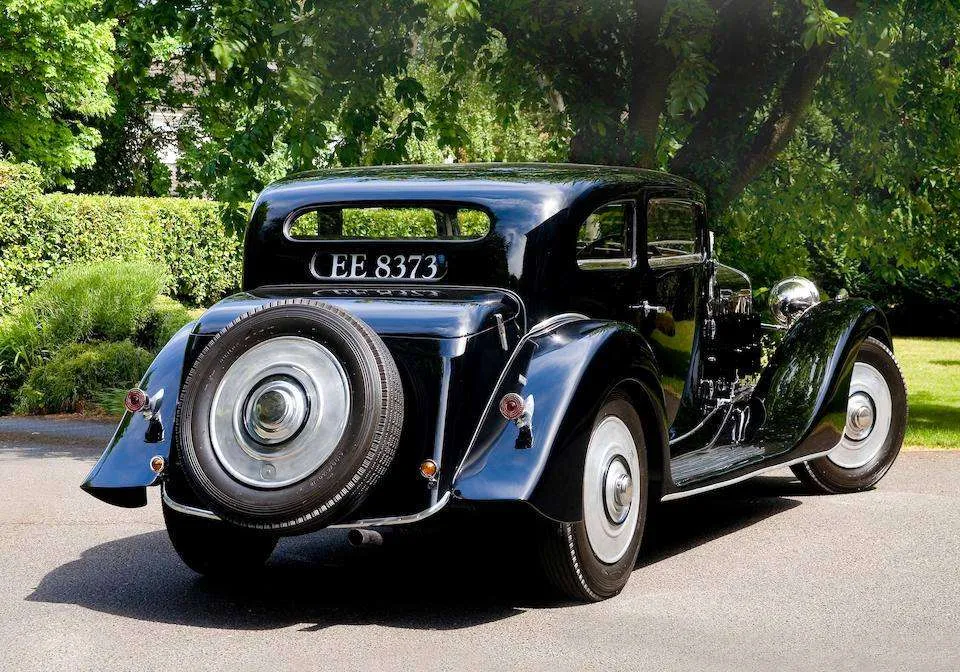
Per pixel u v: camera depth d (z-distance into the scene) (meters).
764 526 6.05
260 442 4.16
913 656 3.94
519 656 3.98
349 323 4.28
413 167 5.55
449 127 10.43
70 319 12.05
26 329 11.96
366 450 4.11
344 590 4.91
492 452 4.26
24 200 16.89
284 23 8.50
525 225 4.89
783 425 6.09
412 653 4.02
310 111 9.40
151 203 20.66
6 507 6.65
